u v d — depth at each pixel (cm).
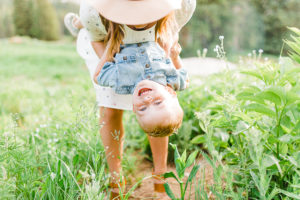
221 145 219
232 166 189
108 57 176
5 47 1781
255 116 191
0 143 194
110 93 196
